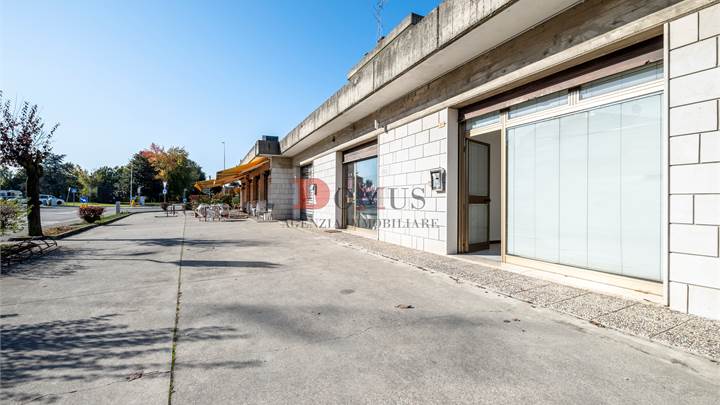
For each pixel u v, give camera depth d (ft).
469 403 6.75
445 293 14.11
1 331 10.34
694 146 10.69
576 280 14.85
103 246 27.40
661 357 8.47
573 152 15.28
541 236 16.79
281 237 32.37
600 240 14.24
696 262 10.68
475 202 23.02
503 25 15.53
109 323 10.98
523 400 6.82
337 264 19.95
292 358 8.64
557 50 14.79
